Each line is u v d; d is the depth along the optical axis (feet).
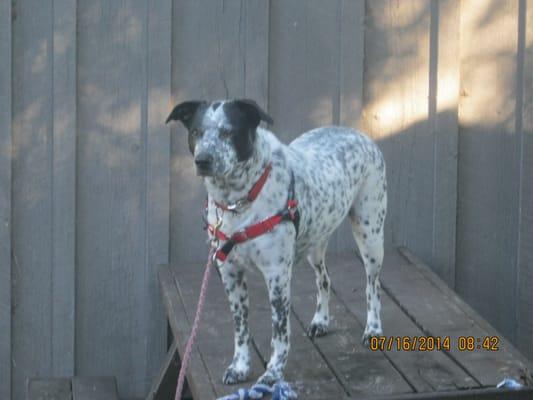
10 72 15.98
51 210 16.25
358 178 14.33
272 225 13.17
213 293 15.60
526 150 16.97
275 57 16.53
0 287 16.25
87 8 16.10
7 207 16.15
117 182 16.35
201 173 12.73
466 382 13.56
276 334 13.38
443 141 16.89
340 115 16.67
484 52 16.90
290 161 13.53
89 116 16.24
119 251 16.46
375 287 14.60
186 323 14.76
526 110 16.93
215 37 16.38
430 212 16.97
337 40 16.58
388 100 16.79
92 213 16.35
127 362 16.66
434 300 15.53
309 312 15.21
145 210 16.43
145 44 16.22
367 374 13.73
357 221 14.58
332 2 16.55
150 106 16.30
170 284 15.84
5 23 15.92
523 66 16.90
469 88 16.94
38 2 15.99
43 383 16.14
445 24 16.75
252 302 15.39
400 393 13.33
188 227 16.57
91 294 16.48
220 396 13.19
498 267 17.16
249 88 16.48
